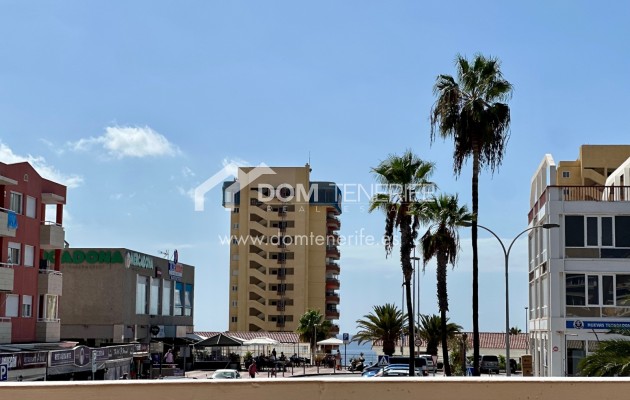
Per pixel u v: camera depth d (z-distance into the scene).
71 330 61.25
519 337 90.00
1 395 4.60
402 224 41.84
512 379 4.77
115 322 61.19
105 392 4.64
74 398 4.62
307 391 4.73
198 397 4.68
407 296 41.31
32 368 33.81
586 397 4.74
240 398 4.70
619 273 38.28
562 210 38.84
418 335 70.56
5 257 43.19
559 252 38.72
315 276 119.88
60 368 36.28
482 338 89.81
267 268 119.12
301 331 92.88
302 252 118.88
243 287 119.00
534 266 46.59
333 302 121.25
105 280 61.69
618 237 38.56
